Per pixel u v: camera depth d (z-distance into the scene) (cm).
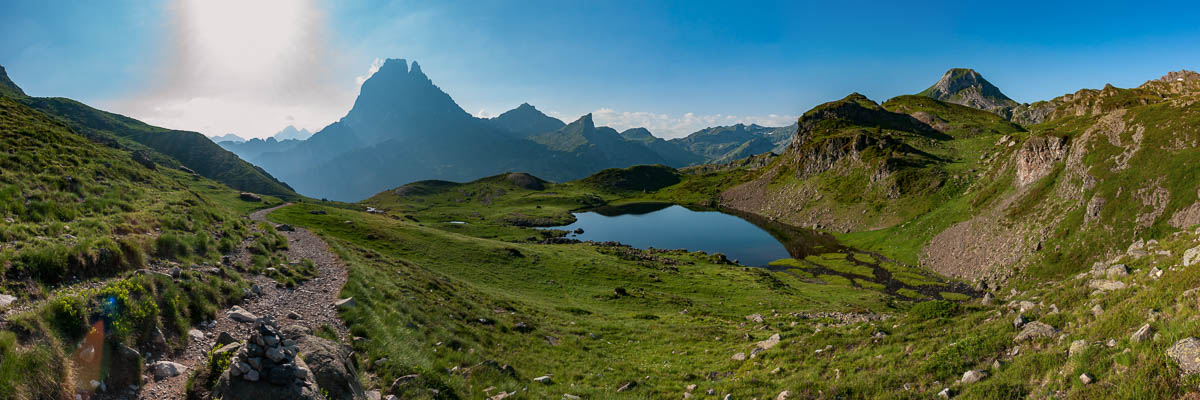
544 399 1980
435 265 6819
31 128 4534
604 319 4500
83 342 1209
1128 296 1725
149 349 1420
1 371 973
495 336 3127
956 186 13138
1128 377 1230
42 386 1036
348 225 8869
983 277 8394
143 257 2239
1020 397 1423
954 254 9756
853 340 2456
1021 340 1758
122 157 5350
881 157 17262
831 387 1856
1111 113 9194
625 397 2119
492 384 2045
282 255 3744
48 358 1086
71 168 3956
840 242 13388
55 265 1691
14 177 3103
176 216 3500
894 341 2297
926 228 11606
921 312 2580
